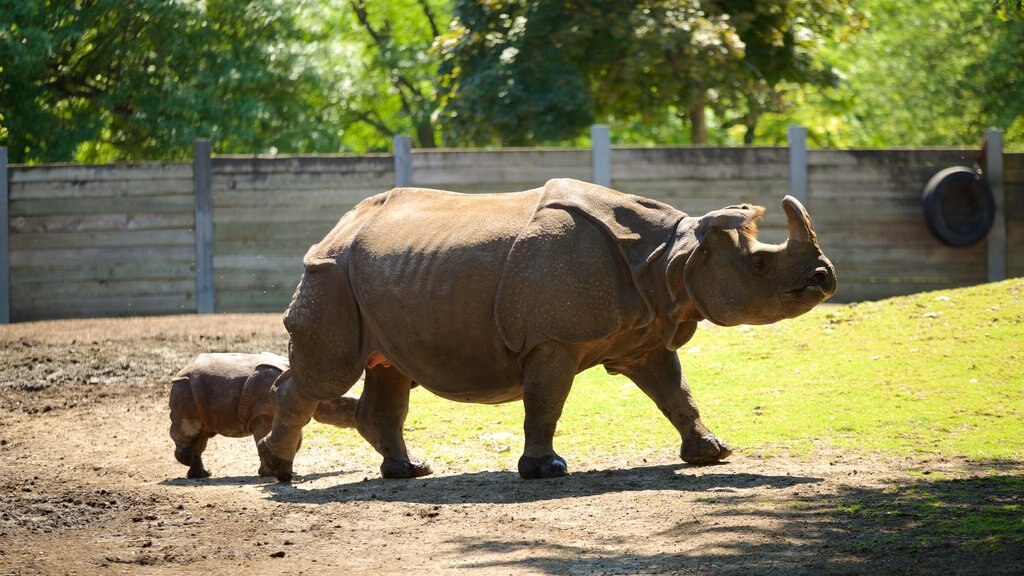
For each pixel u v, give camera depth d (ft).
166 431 70.33
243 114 150.51
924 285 112.98
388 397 56.54
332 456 63.00
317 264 54.85
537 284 50.34
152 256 109.19
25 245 108.17
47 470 59.41
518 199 53.62
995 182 111.96
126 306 108.99
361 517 45.29
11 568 38.11
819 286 47.62
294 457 60.75
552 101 139.13
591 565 36.42
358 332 54.39
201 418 58.70
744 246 48.73
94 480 56.34
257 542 41.65
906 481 46.60
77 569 37.96
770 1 141.08
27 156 152.46
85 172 108.47
